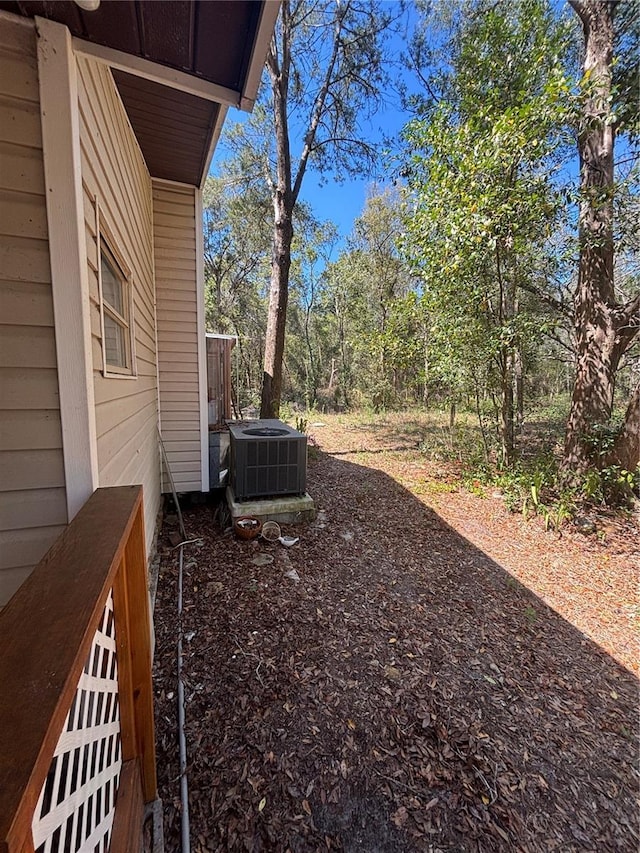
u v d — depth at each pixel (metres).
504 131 3.99
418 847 1.31
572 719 1.90
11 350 1.27
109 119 2.04
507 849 1.33
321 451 7.62
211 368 6.99
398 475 6.04
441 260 4.85
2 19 1.21
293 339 19.48
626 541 3.90
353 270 15.66
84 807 0.80
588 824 1.44
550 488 5.10
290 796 1.44
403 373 12.12
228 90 1.71
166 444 4.32
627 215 4.50
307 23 6.73
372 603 2.73
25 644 0.58
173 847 1.26
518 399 7.02
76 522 1.03
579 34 4.89
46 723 0.47
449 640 2.40
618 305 4.73
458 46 5.90
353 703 1.88
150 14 1.29
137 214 3.04
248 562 3.19
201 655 2.13
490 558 3.54
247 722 1.73
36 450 1.33
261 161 8.53
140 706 1.26
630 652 2.41
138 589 1.24
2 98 1.22
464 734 1.76
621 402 6.52
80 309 1.33
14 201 1.25
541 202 4.30
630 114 4.17
